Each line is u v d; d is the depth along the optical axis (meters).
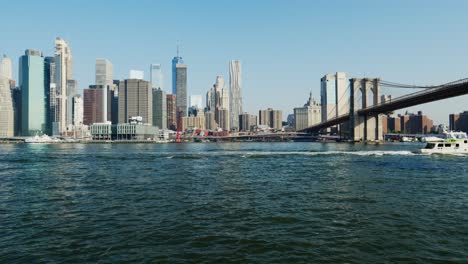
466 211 28.72
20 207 30.62
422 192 37.47
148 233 22.66
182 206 30.62
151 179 48.44
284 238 21.66
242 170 59.59
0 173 57.06
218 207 30.19
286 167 64.12
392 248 19.97
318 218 26.47
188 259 18.36
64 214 27.92
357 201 32.69
